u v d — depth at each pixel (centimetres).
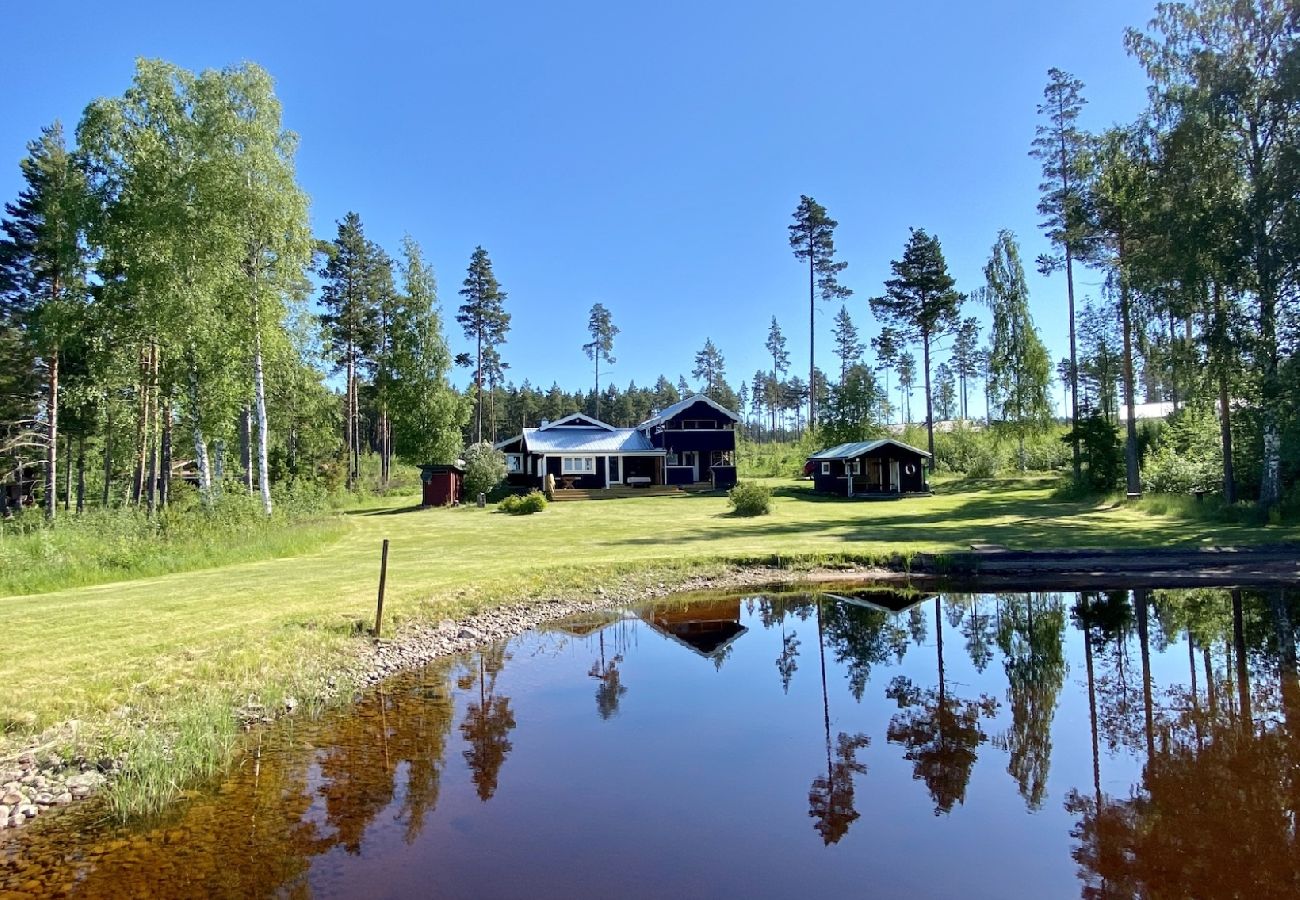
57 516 1816
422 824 512
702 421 4100
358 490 4025
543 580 1384
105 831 511
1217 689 798
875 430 4950
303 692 805
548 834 494
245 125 2175
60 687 705
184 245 2100
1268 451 1959
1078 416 3155
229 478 2997
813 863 451
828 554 1655
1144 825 494
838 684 863
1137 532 1891
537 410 9162
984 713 747
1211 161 1973
